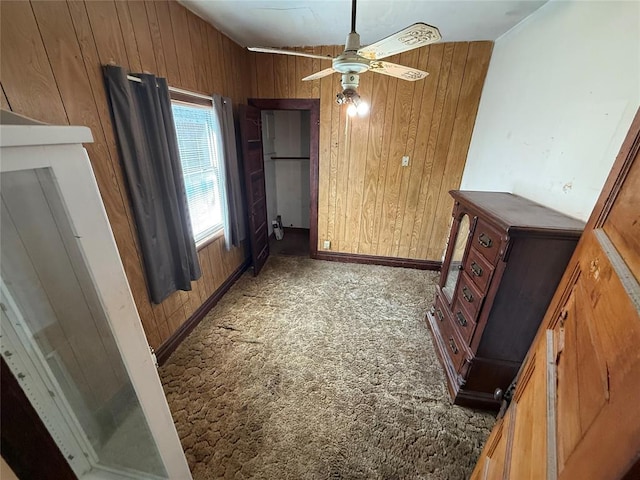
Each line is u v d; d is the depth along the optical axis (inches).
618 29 49.4
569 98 61.2
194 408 66.2
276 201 187.0
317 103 122.2
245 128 109.7
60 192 22.1
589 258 26.8
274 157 174.7
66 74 50.4
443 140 119.6
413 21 87.7
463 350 67.5
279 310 105.0
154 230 72.1
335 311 104.8
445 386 73.5
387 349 86.1
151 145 69.1
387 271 137.7
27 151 19.6
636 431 11.5
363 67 55.7
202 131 97.7
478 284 63.4
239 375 75.7
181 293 88.3
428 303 110.9
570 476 17.1
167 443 38.2
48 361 25.6
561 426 21.0
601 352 18.0
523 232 50.5
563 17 65.3
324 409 66.6
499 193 81.0
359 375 76.4
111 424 32.6
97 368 29.5
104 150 58.9
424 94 113.6
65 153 22.1
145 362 32.3
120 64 60.5
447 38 101.6
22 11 43.3
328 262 147.0
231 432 61.0
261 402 68.1
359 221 140.3
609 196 26.6
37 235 22.7
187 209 81.4
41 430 21.7
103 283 26.2
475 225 66.9
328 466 55.1
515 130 83.0
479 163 106.8
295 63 116.8
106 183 60.0
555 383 25.4
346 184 134.5
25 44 44.2
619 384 14.3
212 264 106.2
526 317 57.8
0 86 41.8
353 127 123.6
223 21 89.2
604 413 15.1
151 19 67.6
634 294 15.8
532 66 76.9
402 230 138.2
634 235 19.2
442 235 135.3
